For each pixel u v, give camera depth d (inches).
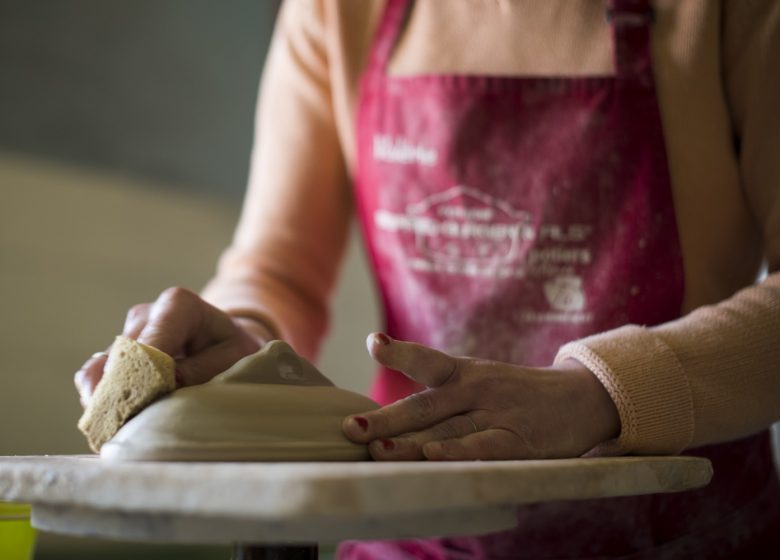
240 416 25.0
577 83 38.2
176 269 121.7
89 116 112.0
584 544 37.6
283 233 45.7
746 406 29.4
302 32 45.5
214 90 123.1
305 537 20.1
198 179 123.0
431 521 21.3
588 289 38.6
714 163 36.9
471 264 40.4
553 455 26.9
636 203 37.7
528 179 39.2
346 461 25.0
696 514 37.4
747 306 30.9
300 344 44.0
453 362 27.0
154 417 25.3
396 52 42.3
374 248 44.0
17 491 21.2
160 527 20.5
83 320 113.7
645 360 28.4
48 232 110.0
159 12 116.6
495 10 40.0
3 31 104.2
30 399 110.0
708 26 36.1
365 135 42.9
